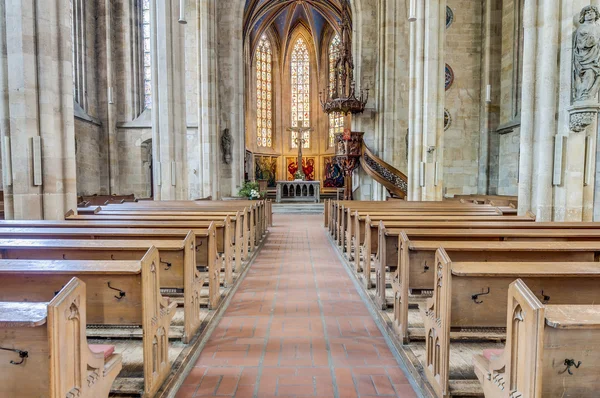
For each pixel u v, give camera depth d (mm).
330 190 35094
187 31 21578
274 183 36562
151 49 13570
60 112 7988
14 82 7391
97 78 22016
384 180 19641
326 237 12797
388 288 6387
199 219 7039
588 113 7934
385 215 7711
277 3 31141
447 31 19125
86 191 20750
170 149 13508
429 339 3578
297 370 3889
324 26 35406
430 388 3451
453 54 19203
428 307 3662
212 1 19875
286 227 15648
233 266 7727
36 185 7629
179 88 13781
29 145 7492
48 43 7625
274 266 8375
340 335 4723
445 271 3162
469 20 19109
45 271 3080
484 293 3154
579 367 1980
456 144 19406
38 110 7625
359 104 20469
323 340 4578
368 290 6402
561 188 8469
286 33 35812
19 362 1987
